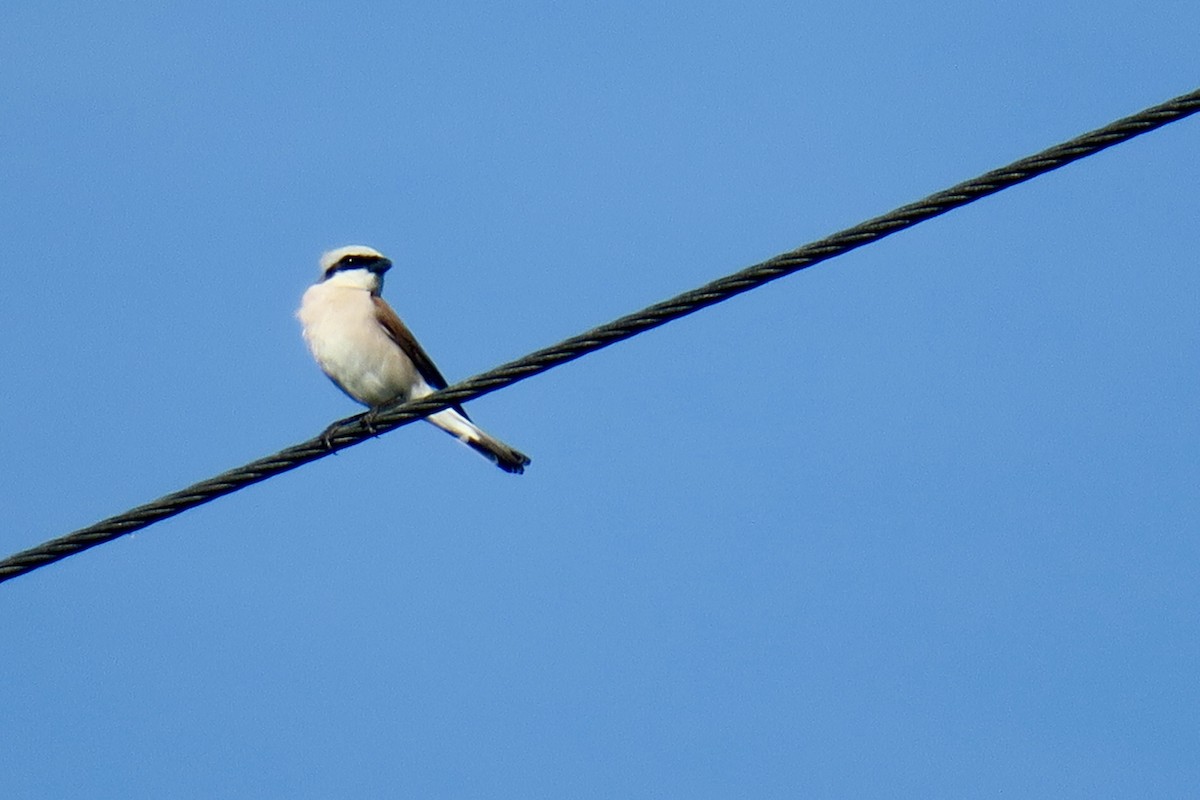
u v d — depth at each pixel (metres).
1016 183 9.79
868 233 10.00
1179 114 9.52
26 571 10.82
